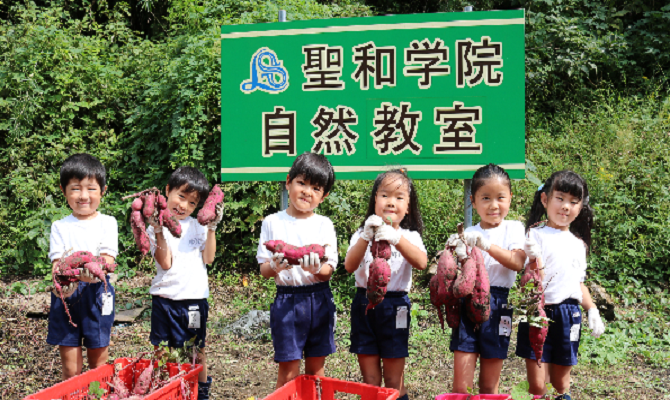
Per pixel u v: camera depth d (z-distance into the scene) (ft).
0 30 26.89
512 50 14.55
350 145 15.53
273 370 15.17
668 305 19.56
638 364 15.84
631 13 33.76
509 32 14.55
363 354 10.86
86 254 10.76
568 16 32.81
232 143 16.21
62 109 25.39
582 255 11.51
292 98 15.85
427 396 13.55
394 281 10.85
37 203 24.41
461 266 10.01
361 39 15.40
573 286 11.23
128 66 28.81
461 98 14.87
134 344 16.70
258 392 13.71
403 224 11.43
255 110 16.10
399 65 15.20
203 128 23.24
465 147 14.85
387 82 15.28
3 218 24.21
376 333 10.84
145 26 37.40
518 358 16.06
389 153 15.30
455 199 24.17
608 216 22.45
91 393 9.60
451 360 15.79
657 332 18.07
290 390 9.87
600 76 32.17
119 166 26.09
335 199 21.89
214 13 26.94
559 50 30.40
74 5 33.63
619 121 27.35
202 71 23.66
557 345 11.18
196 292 11.76
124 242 23.76
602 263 21.59
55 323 11.42
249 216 22.58
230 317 19.16
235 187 22.54
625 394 13.69
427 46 15.02
